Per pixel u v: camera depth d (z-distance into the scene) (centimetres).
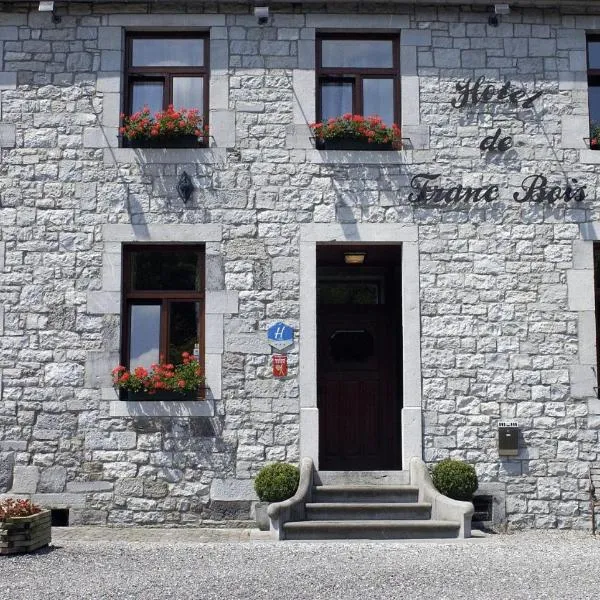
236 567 687
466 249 958
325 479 923
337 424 1085
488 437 937
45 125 963
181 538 846
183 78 991
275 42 980
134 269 967
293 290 949
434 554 747
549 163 973
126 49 992
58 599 586
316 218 958
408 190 963
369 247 984
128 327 959
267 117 970
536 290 955
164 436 927
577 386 944
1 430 925
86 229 950
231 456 927
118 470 922
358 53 1000
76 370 932
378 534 833
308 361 941
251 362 939
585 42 995
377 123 965
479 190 963
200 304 963
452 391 941
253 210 958
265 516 891
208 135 966
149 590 612
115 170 959
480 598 596
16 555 728
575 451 936
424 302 951
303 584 631
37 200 952
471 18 990
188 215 955
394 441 1080
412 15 987
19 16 978
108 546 778
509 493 930
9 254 945
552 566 698
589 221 966
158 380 924
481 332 948
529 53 987
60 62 972
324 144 973
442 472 903
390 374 1097
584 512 928
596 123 998
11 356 933
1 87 967
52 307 940
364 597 598
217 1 973
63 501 917
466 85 976
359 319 1109
